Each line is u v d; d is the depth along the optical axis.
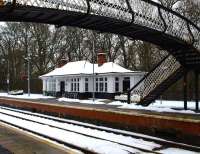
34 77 75.94
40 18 18.30
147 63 53.50
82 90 46.81
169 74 28.64
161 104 34.31
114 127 18.00
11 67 80.75
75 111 22.20
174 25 23.73
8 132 17.34
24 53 78.88
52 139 15.02
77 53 73.94
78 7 17.91
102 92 45.28
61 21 19.16
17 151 12.63
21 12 16.72
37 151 12.50
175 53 26.61
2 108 34.50
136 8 21.14
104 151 12.12
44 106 27.25
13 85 78.06
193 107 30.44
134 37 23.33
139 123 16.14
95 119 19.83
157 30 22.06
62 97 50.78
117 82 44.19
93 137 15.25
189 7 47.69
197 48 25.48
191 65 27.31
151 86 30.02
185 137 13.52
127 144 13.30
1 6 15.22
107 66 45.88
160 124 14.82
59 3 17.17
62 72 51.91
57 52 75.94
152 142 13.73
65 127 18.81
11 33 80.12
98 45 67.00
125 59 62.41
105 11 18.95
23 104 31.94
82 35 73.12
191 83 44.97
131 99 33.50
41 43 75.81
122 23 19.97
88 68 48.00
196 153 11.71
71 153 12.02
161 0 48.81
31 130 17.59
